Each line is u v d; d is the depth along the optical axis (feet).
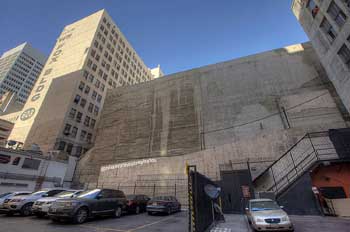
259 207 31.78
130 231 26.71
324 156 55.83
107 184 90.94
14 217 36.65
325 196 47.62
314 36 75.31
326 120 71.00
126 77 193.47
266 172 62.39
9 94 234.38
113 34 187.21
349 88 60.23
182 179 77.30
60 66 157.48
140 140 101.09
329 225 30.30
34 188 69.62
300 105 78.54
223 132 85.87
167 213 46.42
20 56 397.39
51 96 136.56
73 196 36.60
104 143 110.63
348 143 48.03
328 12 65.72
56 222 31.91
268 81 90.43
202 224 23.17
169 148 91.61
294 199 44.01
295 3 85.87
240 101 90.74
